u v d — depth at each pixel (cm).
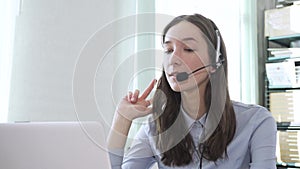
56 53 108
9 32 97
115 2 128
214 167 94
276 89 229
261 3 243
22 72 100
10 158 46
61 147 50
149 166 92
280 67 217
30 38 103
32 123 50
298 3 218
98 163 53
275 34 227
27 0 102
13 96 98
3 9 97
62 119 108
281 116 216
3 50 96
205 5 187
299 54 213
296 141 206
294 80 213
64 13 111
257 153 93
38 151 48
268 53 233
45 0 106
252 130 98
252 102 214
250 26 218
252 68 215
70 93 110
